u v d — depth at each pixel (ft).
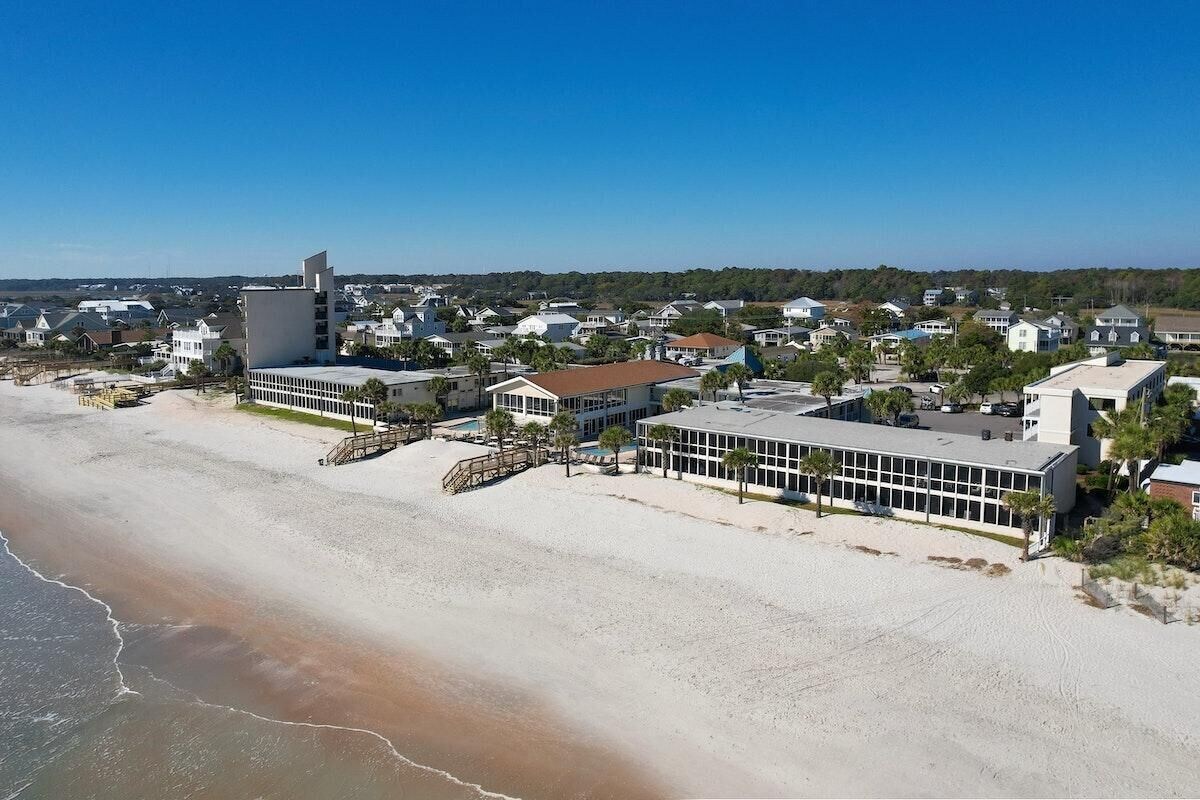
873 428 183.73
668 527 158.92
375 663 112.47
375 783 87.97
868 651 108.88
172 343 462.19
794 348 510.17
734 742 91.35
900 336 526.16
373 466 217.97
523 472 202.39
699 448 188.44
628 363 290.15
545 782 86.89
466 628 121.19
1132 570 124.98
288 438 261.03
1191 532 123.13
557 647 114.11
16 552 160.56
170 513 182.50
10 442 266.57
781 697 99.09
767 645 111.65
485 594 132.26
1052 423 191.01
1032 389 199.82
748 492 179.32
